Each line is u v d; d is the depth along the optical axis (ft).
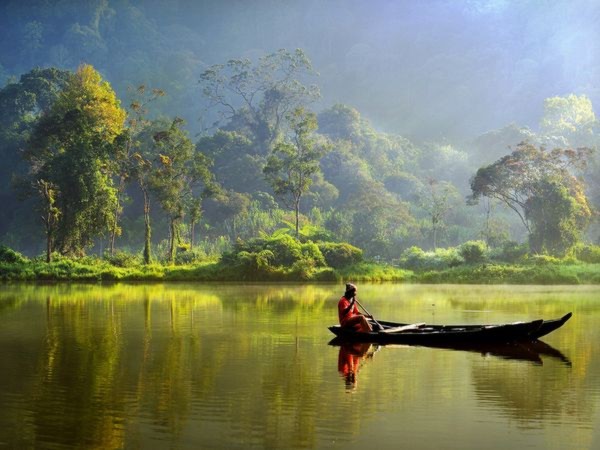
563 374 48.03
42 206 211.41
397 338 62.69
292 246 199.62
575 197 242.17
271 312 90.68
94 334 67.46
